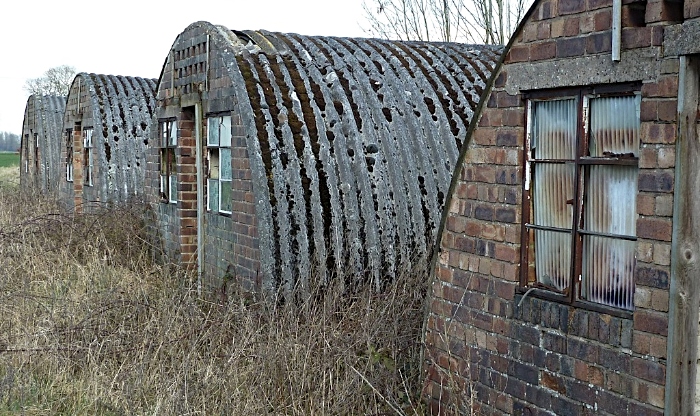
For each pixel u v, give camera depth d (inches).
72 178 728.3
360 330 261.6
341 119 350.6
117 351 271.9
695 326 151.7
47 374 264.8
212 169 399.2
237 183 355.9
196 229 443.2
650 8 156.2
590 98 175.6
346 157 336.2
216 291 355.9
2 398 239.0
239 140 350.6
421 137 356.5
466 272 216.1
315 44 410.3
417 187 340.2
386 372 237.8
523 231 195.5
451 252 222.8
